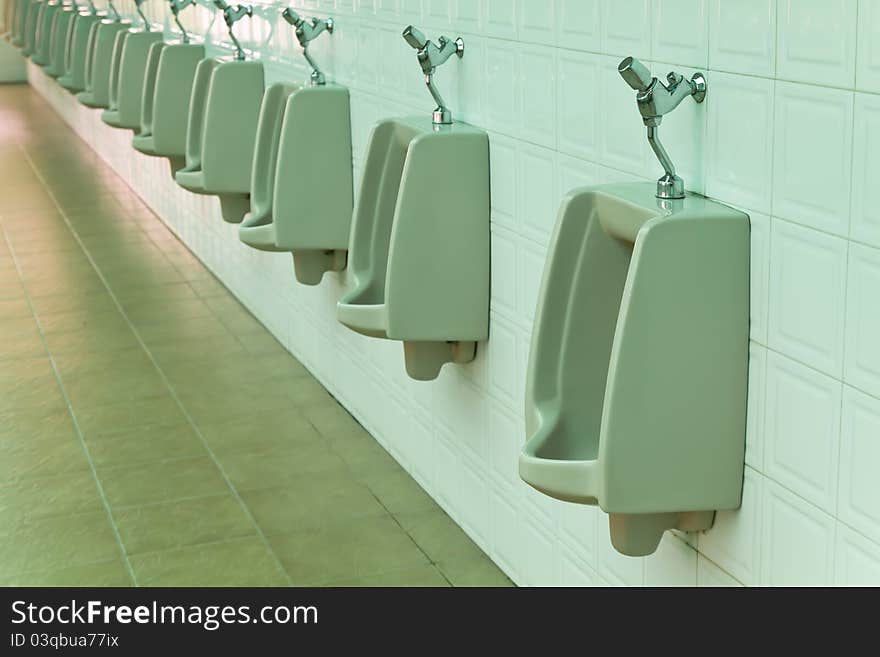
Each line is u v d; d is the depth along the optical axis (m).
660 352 1.81
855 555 1.64
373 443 3.70
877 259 1.54
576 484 1.89
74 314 5.10
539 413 2.07
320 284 4.08
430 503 3.27
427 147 2.62
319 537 3.09
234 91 4.11
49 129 9.81
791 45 1.66
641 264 1.78
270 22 4.06
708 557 2.01
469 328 2.75
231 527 3.16
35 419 3.95
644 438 1.84
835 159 1.60
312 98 3.44
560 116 2.31
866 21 1.51
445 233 2.68
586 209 2.03
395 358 3.46
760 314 1.79
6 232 6.53
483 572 2.89
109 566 2.97
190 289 5.46
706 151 1.88
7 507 3.30
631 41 2.05
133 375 4.36
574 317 2.08
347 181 3.51
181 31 5.27
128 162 7.61
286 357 4.54
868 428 1.59
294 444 3.71
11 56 12.25
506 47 2.51
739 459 1.88
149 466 3.56
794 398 1.74
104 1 7.25
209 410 4.01
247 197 4.33
